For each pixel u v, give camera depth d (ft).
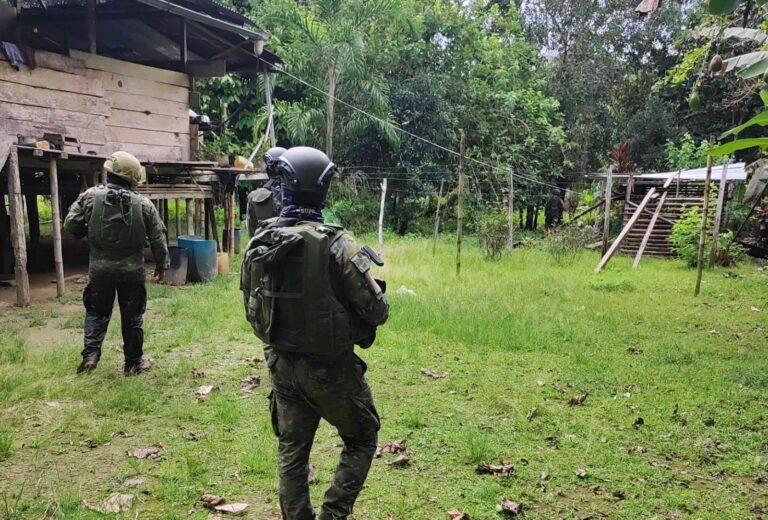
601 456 12.09
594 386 16.24
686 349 19.85
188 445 12.21
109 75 31.89
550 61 74.59
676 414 14.33
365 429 8.27
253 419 13.61
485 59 64.80
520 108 65.62
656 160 71.31
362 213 56.39
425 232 61.41
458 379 16.53
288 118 52.26
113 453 11.89
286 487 8.16
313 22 50.37
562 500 10.46
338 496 8.19
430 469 11.44
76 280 31.30
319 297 7.45
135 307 16.15
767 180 24.22
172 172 35.29
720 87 64.59
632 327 22.94
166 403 14.51
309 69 53.93
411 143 58.49
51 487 10.52
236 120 59.16
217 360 17.99
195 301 25.84
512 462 11.76
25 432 12.71
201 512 9.84
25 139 27.04
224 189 39.01
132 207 15.56
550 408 14.64
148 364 16.79
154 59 41.01
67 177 39.83
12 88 27.61
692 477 11.39
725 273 37.70
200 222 42.34
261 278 7.77
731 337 21.89
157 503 10.10
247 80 56.95
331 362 7.76
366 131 56.54
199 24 35.94
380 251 42.16
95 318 16.34
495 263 39.73
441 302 25.30
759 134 63.21
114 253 15.58
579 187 67.56
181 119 36.35
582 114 69.72
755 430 13.64
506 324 21.63
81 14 31.86
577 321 23.48
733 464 11.89
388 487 10.75
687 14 68.18
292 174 7.87
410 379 16.48
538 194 65.51
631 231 48.57
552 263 41.09
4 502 9.91
